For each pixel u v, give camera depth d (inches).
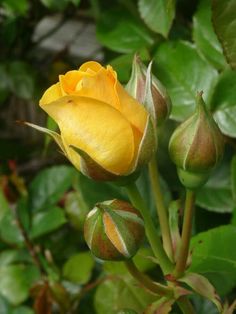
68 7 26.3
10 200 21.5
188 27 20.5
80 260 20.7
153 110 13.9
